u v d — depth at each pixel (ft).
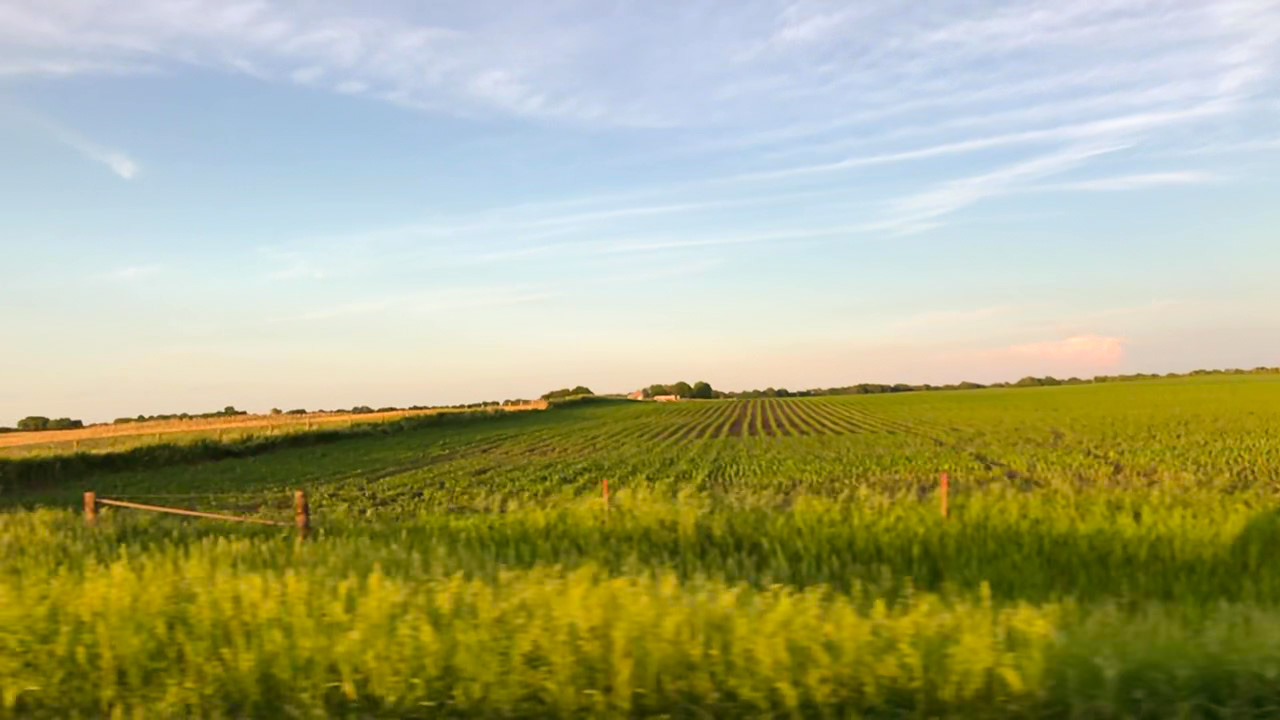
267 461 130.72
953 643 22.54
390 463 124.67
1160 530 41.29
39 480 105.70
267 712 22.56
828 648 22.49
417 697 22.50
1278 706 20.35
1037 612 24.94
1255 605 30.76
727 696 21.99
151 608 26.61
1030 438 141.49
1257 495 57.21
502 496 77.00
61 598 27.58
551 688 22.09
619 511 50.70
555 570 30.48
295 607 26.17
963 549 41.50
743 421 233.55
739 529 46.24
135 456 122.01
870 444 140.05
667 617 23.56
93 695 23.39
